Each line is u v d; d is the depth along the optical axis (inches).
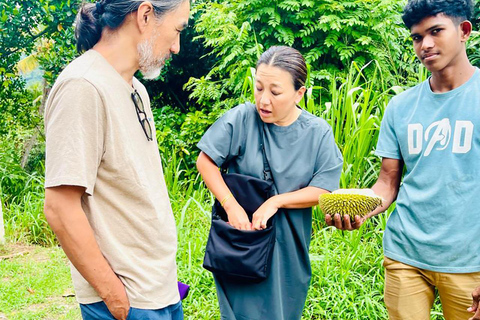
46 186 59.4
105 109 61.0
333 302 136.9
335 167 92.2
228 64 279.1
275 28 257.6
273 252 91.4
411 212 86.9
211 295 143.1
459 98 82.7
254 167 92.7
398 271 88.7
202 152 94.8
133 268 64.1
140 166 65.3
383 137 93.1
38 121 325.1
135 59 66.7
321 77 234.4
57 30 296.5
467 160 81.4
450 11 78.9
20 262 190.5
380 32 233.5
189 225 188.1
